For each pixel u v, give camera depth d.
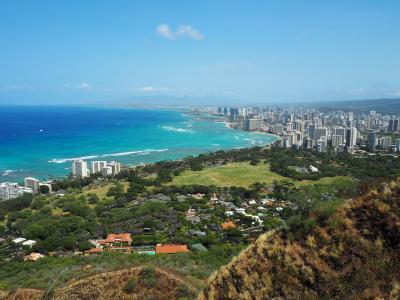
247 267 23.73
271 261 23.33
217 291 23.81
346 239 22.12
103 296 36.50
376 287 19.27
